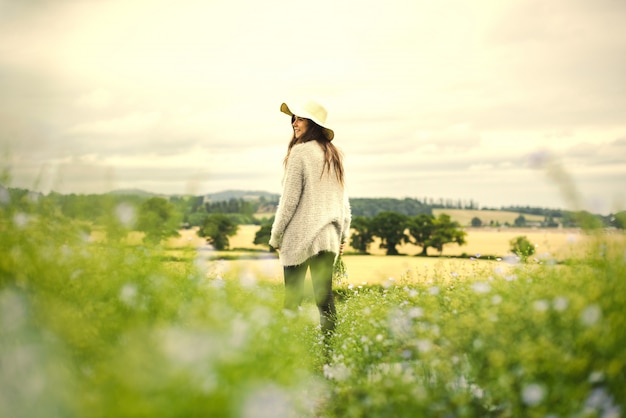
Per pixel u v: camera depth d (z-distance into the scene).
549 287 3.14
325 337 4.46
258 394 1.96
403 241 60.22
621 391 2.48
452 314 3.58
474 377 2.90
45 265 2.70
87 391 1.92
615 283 2.72
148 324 2.53
